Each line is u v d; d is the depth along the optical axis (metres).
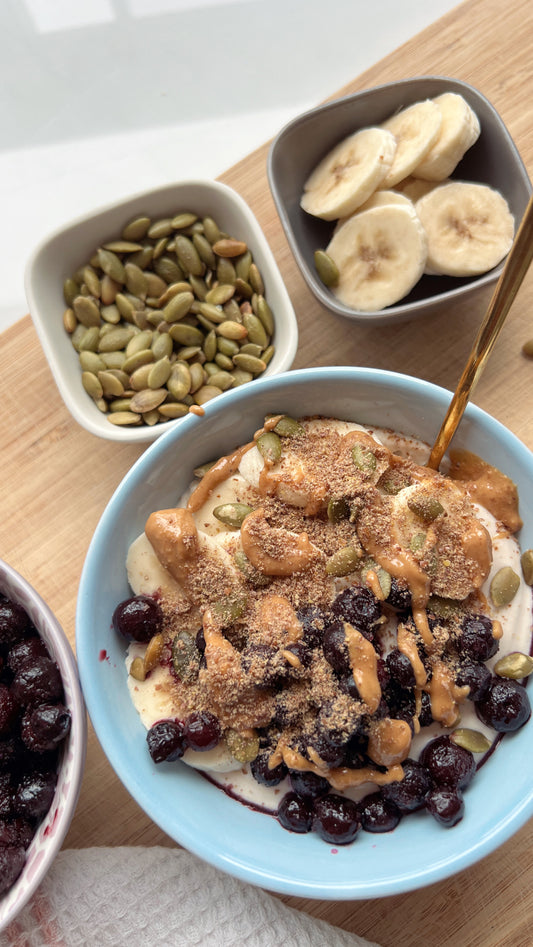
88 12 0.45
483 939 0.32
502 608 0.30
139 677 0.29
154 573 0.30
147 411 0.35
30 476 0.35
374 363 0.36
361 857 0.28
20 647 0.29
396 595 0.28
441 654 0.28
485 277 0.33
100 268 0.36
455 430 0.30
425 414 0.31
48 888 0.31
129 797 0.33
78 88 0.44
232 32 0.45
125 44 0.45
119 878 0.31
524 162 0.36
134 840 0.32
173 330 0.35
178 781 0.29
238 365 0.35
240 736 0.28
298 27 0.45
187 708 0.29
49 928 0.31
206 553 0.29
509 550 0.30
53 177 0.44
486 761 0.29
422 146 0.34
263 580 0.29
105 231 0.36
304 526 0.30
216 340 0.36
